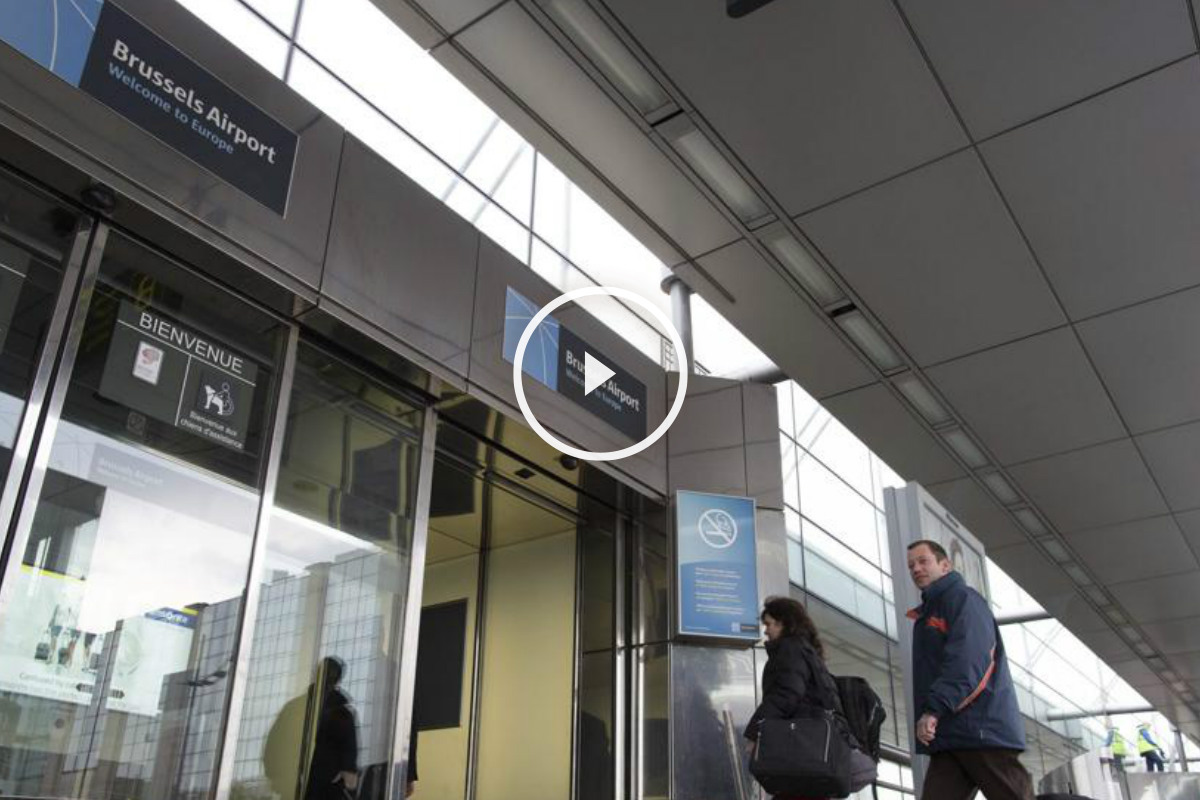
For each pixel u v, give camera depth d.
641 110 6.10
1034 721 20.84
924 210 6.80
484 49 5.78
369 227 5.75
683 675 7.54
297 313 5.35
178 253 4.84
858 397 9.07
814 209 6.83
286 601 4.98
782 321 8.10
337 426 5.58
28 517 3.97
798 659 5.38
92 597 4.11
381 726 5.32
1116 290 7.50
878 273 7.44
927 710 4.46
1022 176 6.47
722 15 5.40
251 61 5.21
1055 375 8.59
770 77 5.80
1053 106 5.92
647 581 7.88
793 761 5.10
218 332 5.01
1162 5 5.25
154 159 4.61
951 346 8.26
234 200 4.95
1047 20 5.36
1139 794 10.98
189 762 4.30
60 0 4.34
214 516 4.73
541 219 9.42
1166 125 6.02
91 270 4.48
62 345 4.30
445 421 6.61
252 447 5.02
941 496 10.87
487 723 8.02
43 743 3.80
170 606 4.41
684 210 6.96
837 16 5.38
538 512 8.07
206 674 4.48
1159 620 14.92
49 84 4.25
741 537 8.02
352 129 7.47
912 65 5.68
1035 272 7.36
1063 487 10.62
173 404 4.70
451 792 7.84
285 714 4.82
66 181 4.36
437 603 8.66
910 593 6.27
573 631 7.98
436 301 6.13
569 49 5.69
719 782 7.30
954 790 4.54
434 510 7.99
